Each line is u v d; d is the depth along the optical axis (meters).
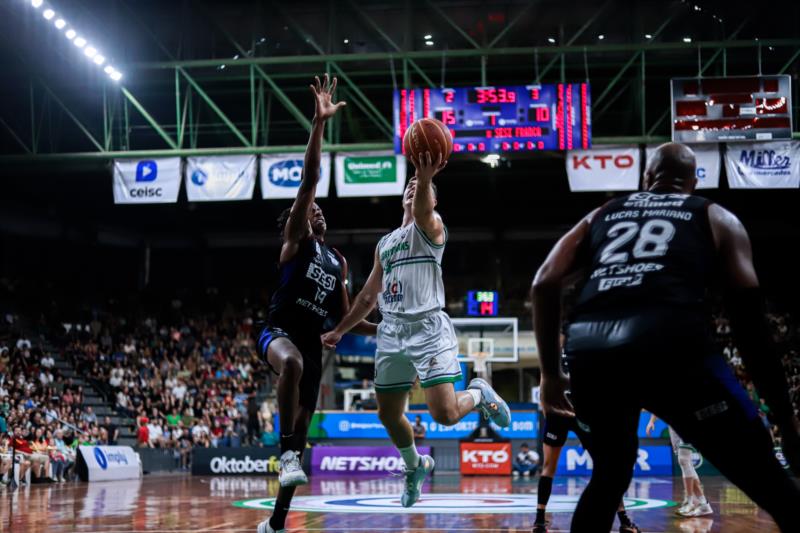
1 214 29.66
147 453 21.78
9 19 20.95
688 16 22.44
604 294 2.89
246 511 8.80
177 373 27.72
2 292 28.50
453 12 23.11
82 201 31.98
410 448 5.34
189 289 34.97
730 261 2.80
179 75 22.84
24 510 9.09
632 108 26.38
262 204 33.50
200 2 23.16
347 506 9.46
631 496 11.41
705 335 2.78
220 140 30.23
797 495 2.67
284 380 4.77
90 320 30.06
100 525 7.12
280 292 5.16
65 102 25.50
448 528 6.68
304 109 27.58
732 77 20.14
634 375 2.78
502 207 34.50
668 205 2.99
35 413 18.61
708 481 17.25
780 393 2.66
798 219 33.38
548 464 6.20
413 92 21.02
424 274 5.02
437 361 4.94
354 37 23.56
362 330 5.74
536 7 22.86
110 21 22.83
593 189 20.69
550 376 2.97
